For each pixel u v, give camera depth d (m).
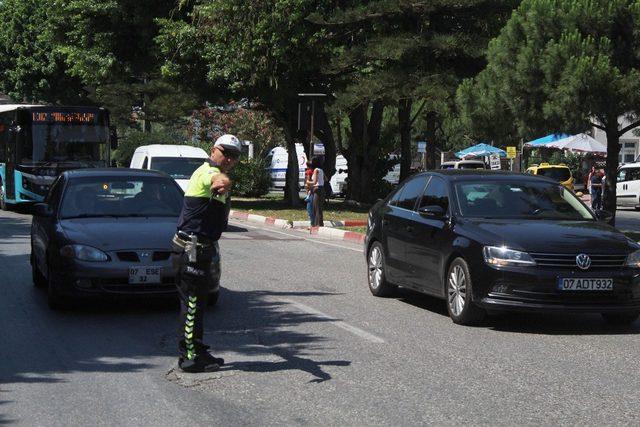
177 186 13.30
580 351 9.45
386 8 30.75
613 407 7.19
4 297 12.74
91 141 30.02
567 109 19.27
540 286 10.12
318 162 26.33
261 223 29.86
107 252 11.12
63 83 63.62
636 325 11.14
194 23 33.97
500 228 10.74
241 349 9.36
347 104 31.75
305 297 13.08
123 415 6.91
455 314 11.02
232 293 13.34
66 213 12.41
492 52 21.00
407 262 12.33
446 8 31.06
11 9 63.69
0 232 22.91
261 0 32.09
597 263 10.28
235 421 6.75
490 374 8.31
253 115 56.28
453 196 11.81
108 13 36.06
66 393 7.56
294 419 6.80
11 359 8.86
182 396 7.47
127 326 10.62
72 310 11.70
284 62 33.06
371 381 8.01
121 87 44.50
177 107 42.03
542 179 12.55
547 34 19.88
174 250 8.16
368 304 12.54
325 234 25.05
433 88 30.34
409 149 38.19
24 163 29.45
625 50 19.53
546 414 6.97
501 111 21.05
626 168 42.41
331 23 31.52
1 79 64.75
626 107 19.41
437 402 7.30
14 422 6.71
